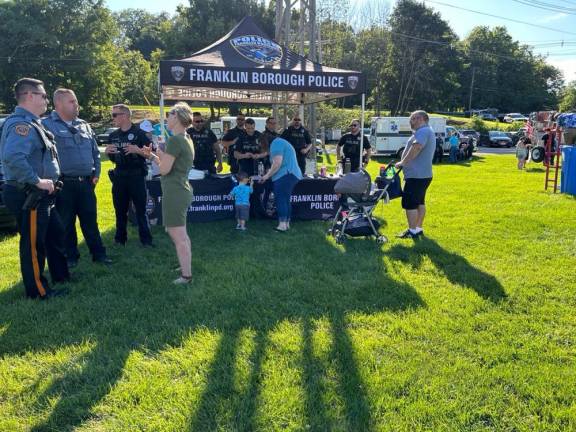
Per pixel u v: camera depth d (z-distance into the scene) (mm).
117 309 3846
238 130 8312
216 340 3311
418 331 3479
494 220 7457
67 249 5039
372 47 47625
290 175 6668
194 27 48656
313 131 12945
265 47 7801
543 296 4230
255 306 3936
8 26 37156
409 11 55375
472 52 74938
